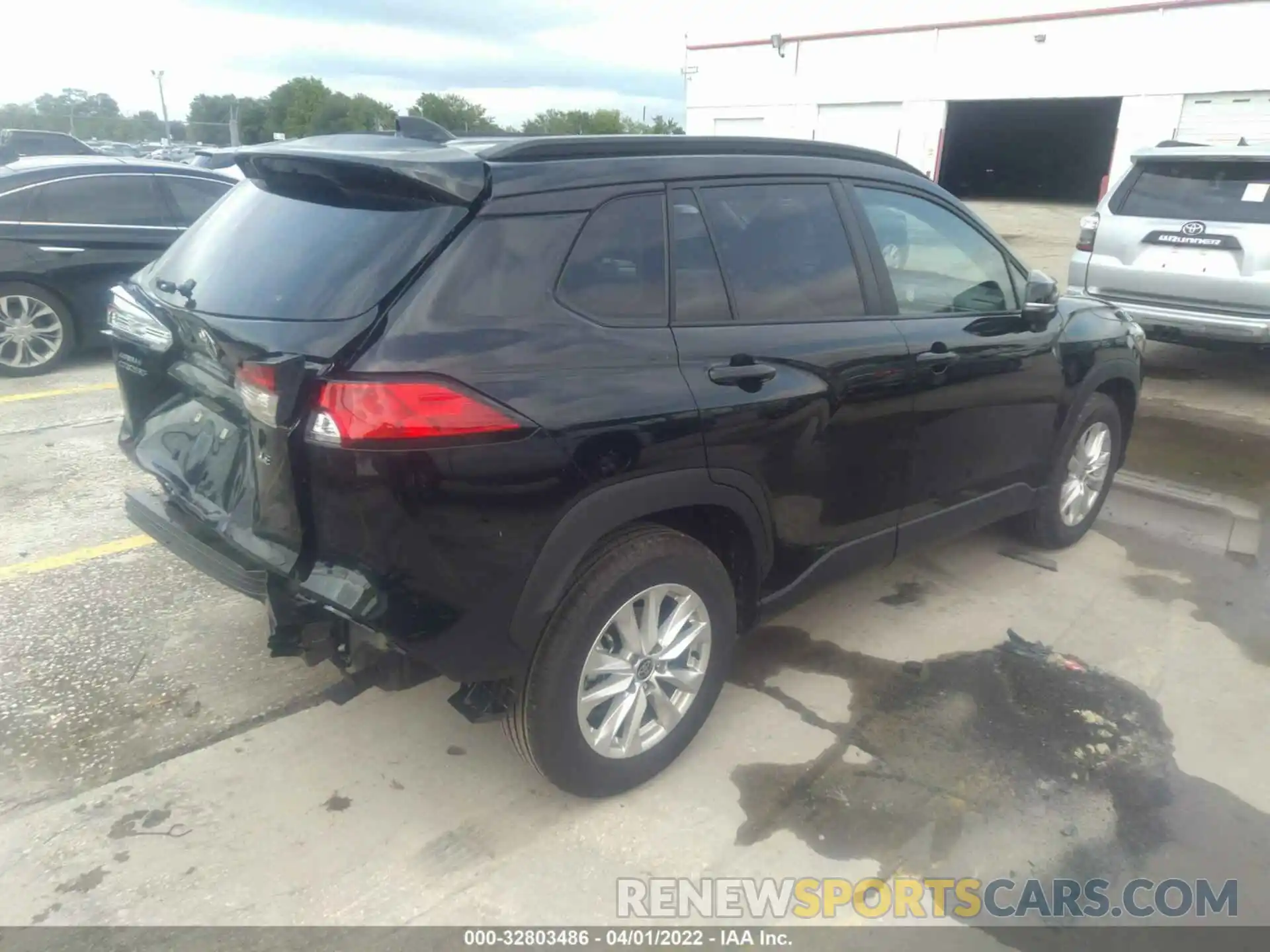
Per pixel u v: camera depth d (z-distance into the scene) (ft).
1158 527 16.48
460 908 8.05
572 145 8.77
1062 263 47.50
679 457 8.68
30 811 8.93
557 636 8.35
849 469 10.62
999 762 10.05
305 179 9.01
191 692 10.85
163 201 25.63
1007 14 73.72
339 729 10.30
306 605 7.97
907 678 11.60
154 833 8.73
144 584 13.26
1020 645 12.41
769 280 9.86
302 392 7.39
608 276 8.54
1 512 15.53
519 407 7.62
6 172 23.70
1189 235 23.97
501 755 10.00
